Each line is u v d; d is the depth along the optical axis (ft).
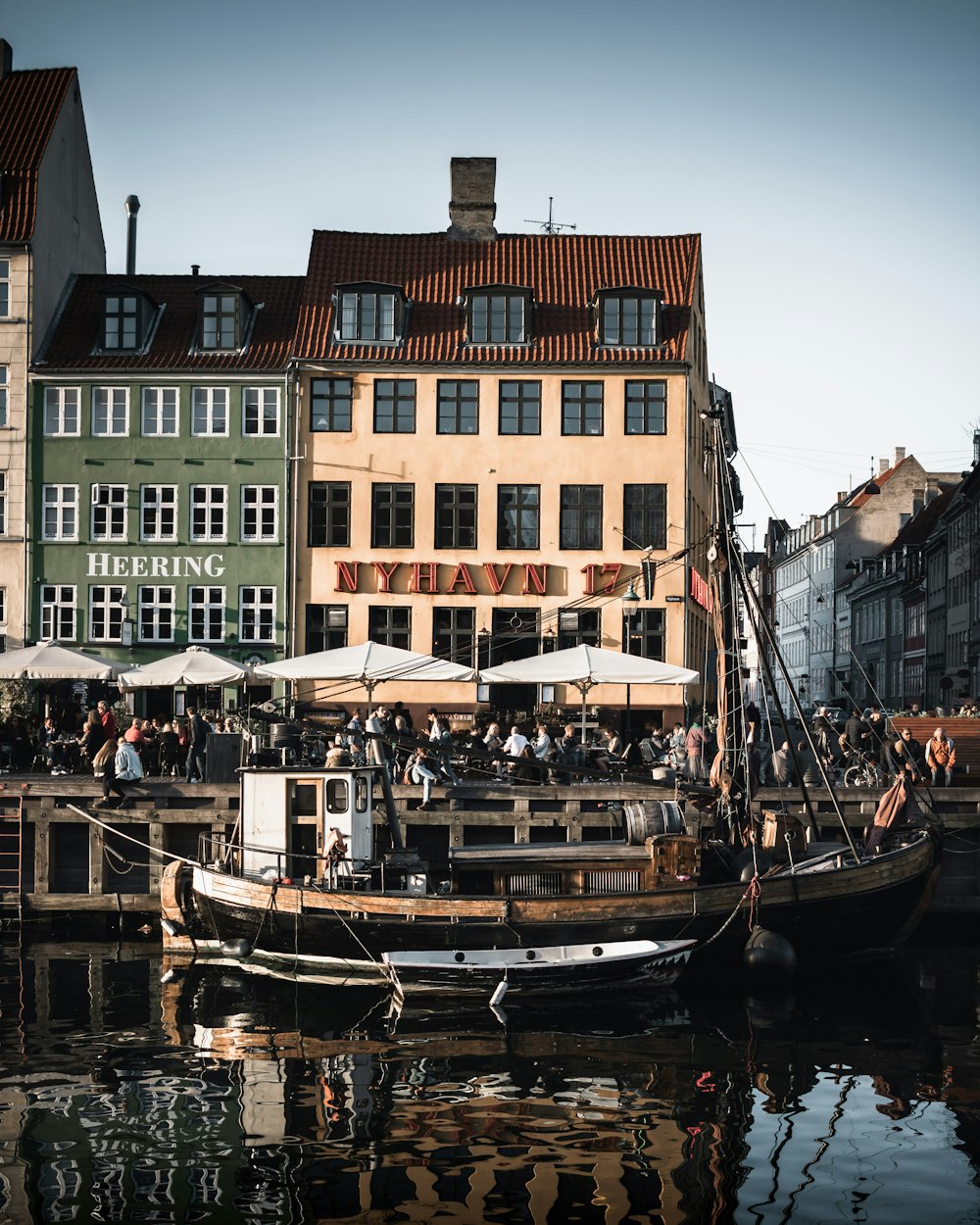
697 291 147.54
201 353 139.23
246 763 85.87
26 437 137.18
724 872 74.08
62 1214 36.55
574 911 66.80
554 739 102.47
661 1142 42.27
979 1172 39.68
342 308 138.92
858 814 86.48
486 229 146.82
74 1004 62.75
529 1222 36.04
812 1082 48.96
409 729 94.22
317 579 136.36
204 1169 39.83
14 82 148.56
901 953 76.54
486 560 136.77
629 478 137.28
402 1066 51.31
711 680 157.58
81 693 132.67
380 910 67.26
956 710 137.49
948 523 237.25
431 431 137.59
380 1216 36.45
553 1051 53.88
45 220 141.08
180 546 136.98
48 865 87.10
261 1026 58.44
